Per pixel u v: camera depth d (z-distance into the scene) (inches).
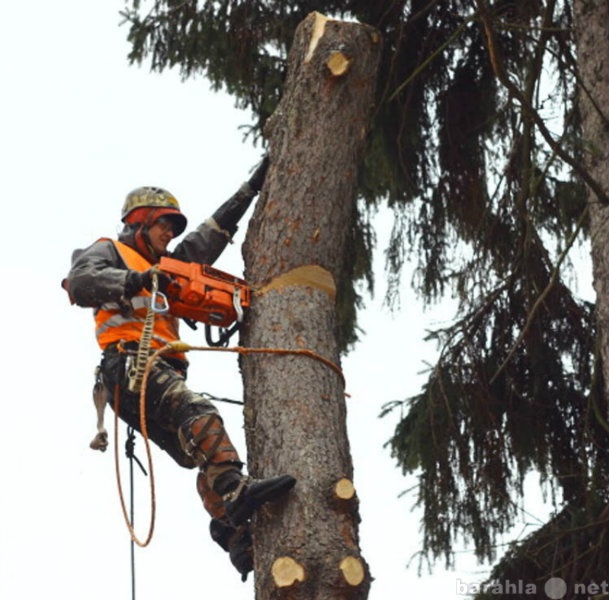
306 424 410.6
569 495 588.7
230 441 419.8
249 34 601.6
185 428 420.2
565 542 565.9
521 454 591.5
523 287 589.0
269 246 438.9
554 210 599.5
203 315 429.1
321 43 457.4
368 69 459.8
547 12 536.1
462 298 596.4
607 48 516.7
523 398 590.2
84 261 442.6
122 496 439.5
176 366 447.5
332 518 397.4
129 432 450.3
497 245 599.8
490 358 596.1
